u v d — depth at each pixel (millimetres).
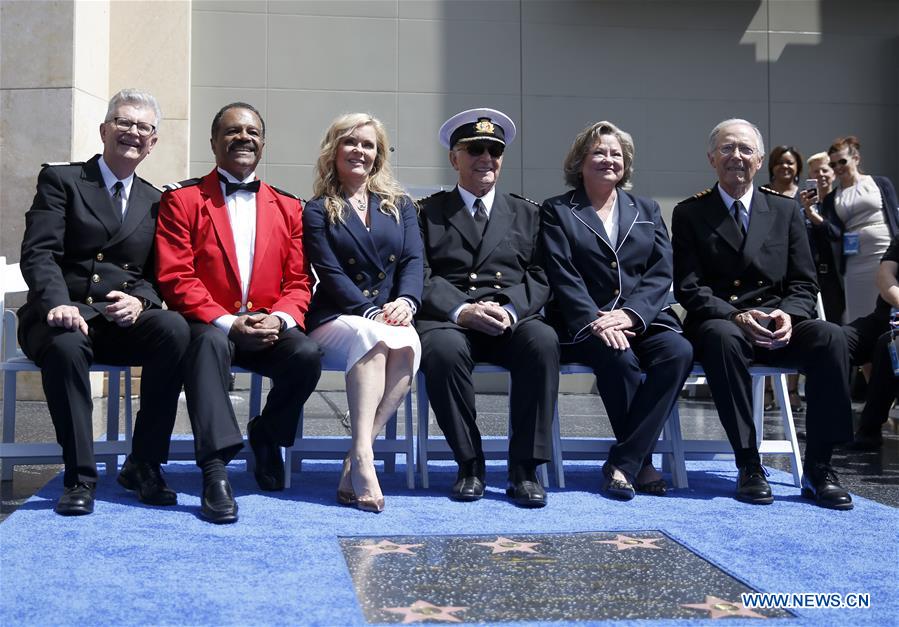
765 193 4203
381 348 3570
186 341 3434
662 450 4082
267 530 3045
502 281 3979
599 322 3838
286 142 8125
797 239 4141
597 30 8430
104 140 3682
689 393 8305
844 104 8672
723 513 3469
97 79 7395
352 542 2922
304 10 8133
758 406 4555
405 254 3953
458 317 3822
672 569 2672
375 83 8211
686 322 4160
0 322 3865
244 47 8055
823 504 3643
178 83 7824
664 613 2279
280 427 3707
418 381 3918
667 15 8500
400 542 2934
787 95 8617
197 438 3283
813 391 3791
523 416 3672
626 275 4031
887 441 5598
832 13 8656
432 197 4172
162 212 3715
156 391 3443
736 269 4082
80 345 3295
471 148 4039
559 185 8398
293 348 3572
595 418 6531
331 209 3889
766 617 2264
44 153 6938
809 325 3867
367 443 3482
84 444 3273
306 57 8141
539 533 3092
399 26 8242
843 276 6879
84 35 7129
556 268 4008
